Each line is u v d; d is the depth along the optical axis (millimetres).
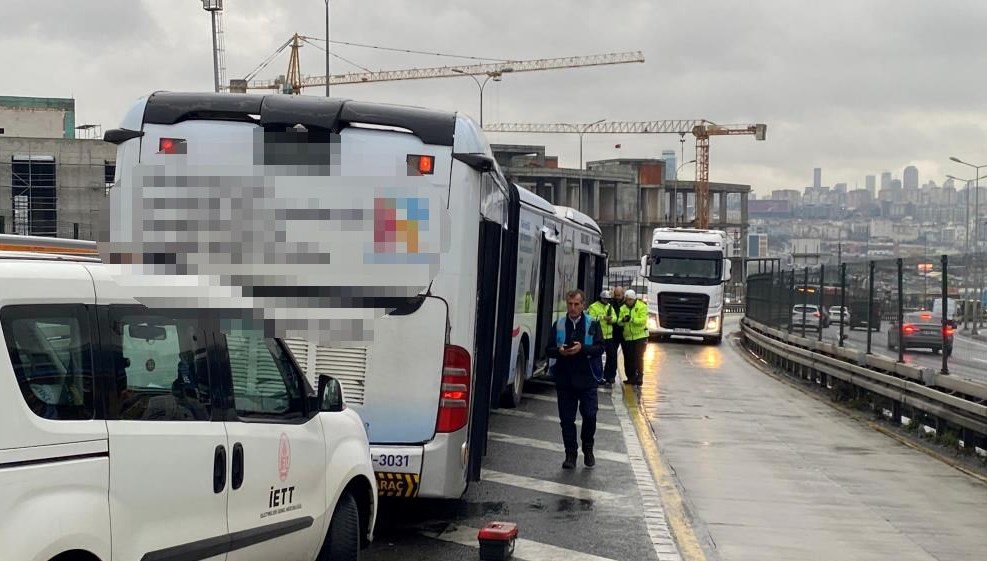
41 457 4227
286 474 5906
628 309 22828
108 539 4512
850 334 21250
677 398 20516
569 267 21938
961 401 13453
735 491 11055
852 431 16219
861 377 18969
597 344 12055
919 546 8836
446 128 8453
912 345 16484
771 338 32438
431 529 9156
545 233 18422
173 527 4938
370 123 8367
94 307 4668
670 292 41250
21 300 4273
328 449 6480
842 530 9367
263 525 5688
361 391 8352
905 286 17031
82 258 5039
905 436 15602
